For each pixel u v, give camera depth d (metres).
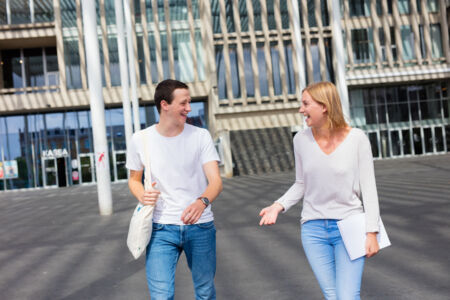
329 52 32.75
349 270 2.48
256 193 15.62
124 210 13.13
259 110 31.36
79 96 31.50
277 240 6.94
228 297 4.30
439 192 11.52
